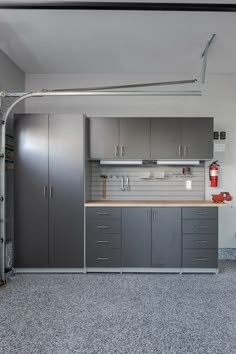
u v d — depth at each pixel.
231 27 3.11
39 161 3.83
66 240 3.83
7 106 3.91
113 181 4.51
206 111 4.52
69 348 2.12
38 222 3.83
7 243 3.72
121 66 4.27
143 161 4.32
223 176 4.50
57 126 3.84
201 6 2.45
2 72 3.78
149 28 3.15
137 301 2.92
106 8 2.47
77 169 3.83
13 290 3.22
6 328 2.40
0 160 3.49
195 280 3.53
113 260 3.81
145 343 2.18
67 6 2.46
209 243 3.79
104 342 2.20
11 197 4.05
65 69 4.39
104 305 2.83
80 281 3.51
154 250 3.80
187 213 3.80
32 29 3.19
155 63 4.14
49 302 2.90
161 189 4.49
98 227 3.82
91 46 3.60
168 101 4.55
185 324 2.46
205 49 3.63
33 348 2.12
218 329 2.38
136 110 4.57
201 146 4.09
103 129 4.09
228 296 3.05
